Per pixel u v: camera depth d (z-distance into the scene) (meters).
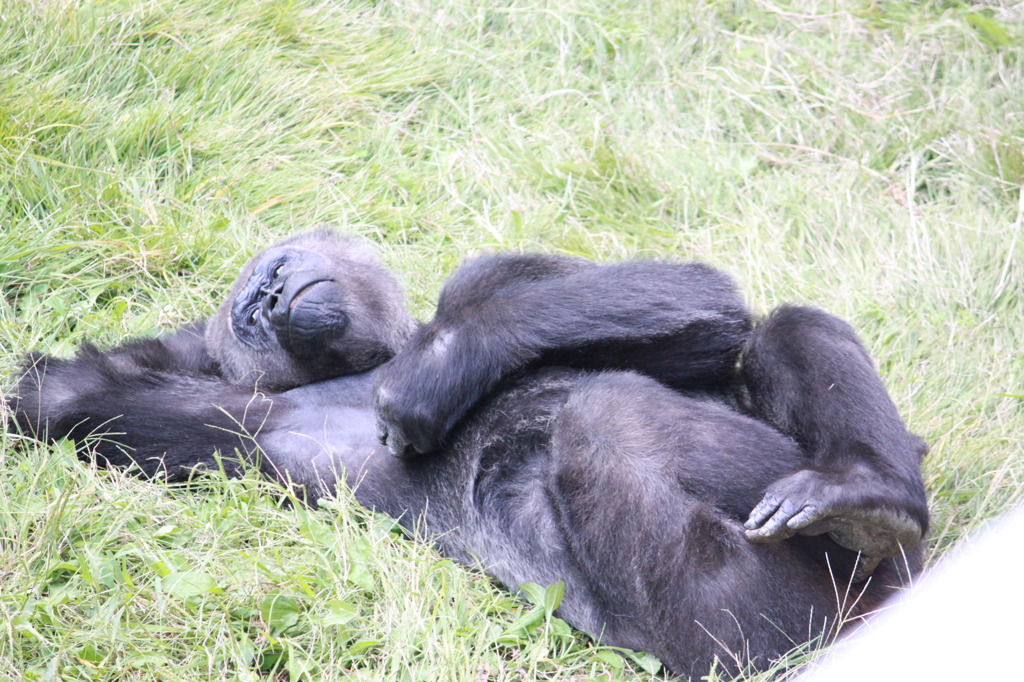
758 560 9.07
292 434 11.38
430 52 18.92
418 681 9.05
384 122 17.98
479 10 19.73
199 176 15.98
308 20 18.62
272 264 12.37
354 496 10.87
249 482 10.87
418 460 10.89
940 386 13.55
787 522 8.80
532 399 10.44
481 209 16.92
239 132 16.72
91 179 15.37
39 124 15.44
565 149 17.77
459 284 11.43
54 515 9.85
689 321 10.47
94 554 9.72
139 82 17.05
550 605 9.91
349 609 9.55
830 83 18.89
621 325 10.40
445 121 18.34
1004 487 12.02
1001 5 19.89
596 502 9.40
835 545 9.41
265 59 17.73
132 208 15.14
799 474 9.06
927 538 10.98
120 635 9.11
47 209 14.87
